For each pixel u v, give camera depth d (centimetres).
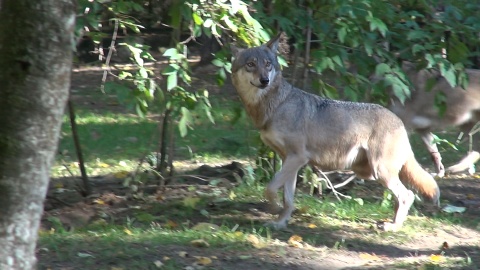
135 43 1172
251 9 1247
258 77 1061
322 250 999
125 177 1391
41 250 915
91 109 2155
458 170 1556
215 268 879
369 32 1245
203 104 1188
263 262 918
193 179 1404
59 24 608
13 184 616
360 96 1258
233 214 1180
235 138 1814
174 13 892
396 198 1127
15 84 606
